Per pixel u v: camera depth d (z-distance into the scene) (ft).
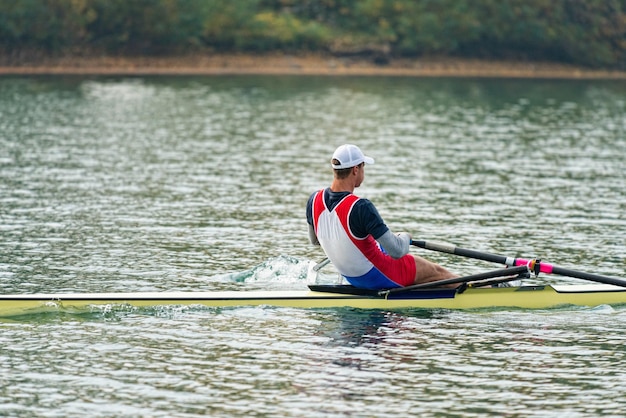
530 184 207.72
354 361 91.97
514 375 89.10
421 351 95.20
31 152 242.37
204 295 109.09
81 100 393.29
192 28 623.36
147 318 104.73
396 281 109.09
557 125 343.87
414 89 503.61
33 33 586.04
